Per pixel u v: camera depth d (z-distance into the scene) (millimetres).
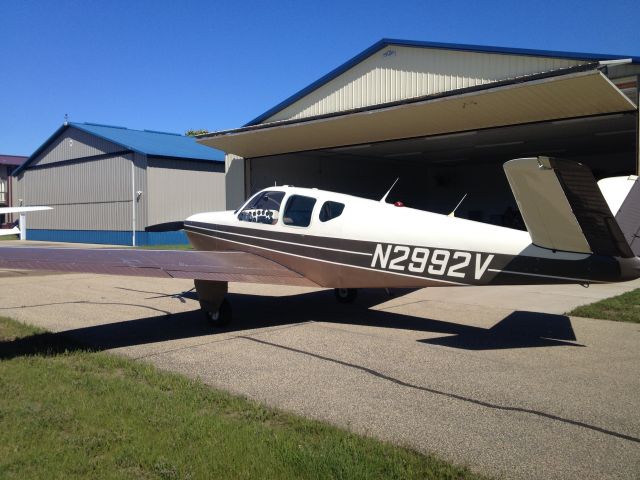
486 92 10922
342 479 2805
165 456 3023
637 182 5793
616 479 2881
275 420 3633
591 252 4977
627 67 11289
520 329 6613
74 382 4332
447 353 5469
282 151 17703
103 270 5789
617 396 4188
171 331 6520
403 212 6410
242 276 6504
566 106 11656
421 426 3586
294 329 6625
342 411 3854
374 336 6234
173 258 6652
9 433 3303
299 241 7023
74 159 27469
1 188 39781
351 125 14102
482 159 23500
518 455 3160
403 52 14203
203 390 4156
